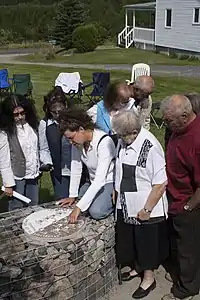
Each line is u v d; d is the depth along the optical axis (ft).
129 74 55.26
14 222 11.62
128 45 92.73
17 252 10.27
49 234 10.58
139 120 10.03
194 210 10.39
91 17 124.16
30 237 10.61
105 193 11.27
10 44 110.22
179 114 9.49
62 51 89.97
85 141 10.47
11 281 9.78
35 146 12.98
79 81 38.47
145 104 14.11
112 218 11.53
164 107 9.86
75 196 12.09
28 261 10.02
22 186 13.10
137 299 11.33
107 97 12.54
